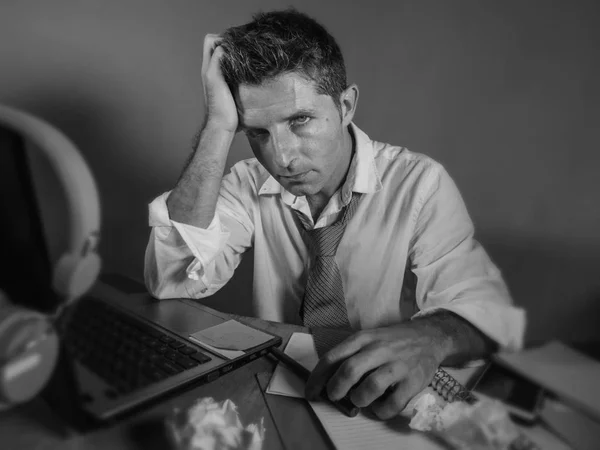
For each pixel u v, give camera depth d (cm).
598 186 146
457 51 144
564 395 61
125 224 155
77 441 55
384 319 116
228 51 89
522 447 52
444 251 105
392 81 146
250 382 68
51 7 139
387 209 112
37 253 49
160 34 146
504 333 80
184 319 85
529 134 146
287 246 121
